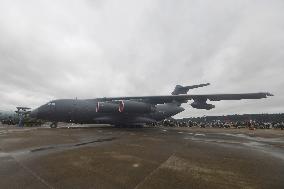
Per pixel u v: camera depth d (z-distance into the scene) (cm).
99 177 657
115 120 2816
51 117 2572
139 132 2291
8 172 688
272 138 2077
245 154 1095
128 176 672
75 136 1672
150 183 616
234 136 2205
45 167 752
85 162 829
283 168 817
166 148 1206
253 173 738
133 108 2631
